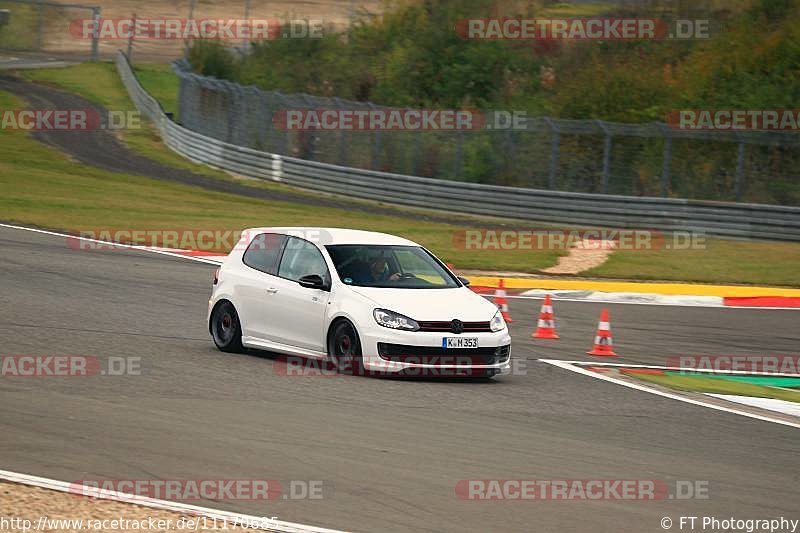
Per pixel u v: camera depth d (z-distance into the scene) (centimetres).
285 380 4256
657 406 4234
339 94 18088
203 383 4119
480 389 4334
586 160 13000
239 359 4716
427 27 18725
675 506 2842
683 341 6222
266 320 4750
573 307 7281
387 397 4028
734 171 12425
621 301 7756
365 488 2836
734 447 3584
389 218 11675
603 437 3612
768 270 9225
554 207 11881
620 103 14588
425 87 17388
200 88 17325
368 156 14012
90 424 3369
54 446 3092
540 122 13200
